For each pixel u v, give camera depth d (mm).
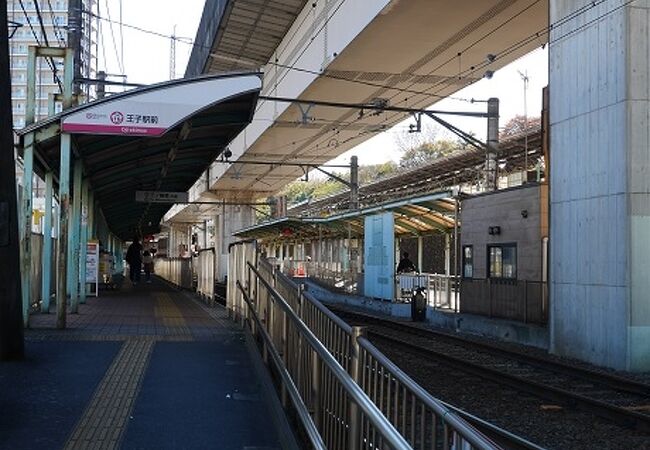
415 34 21734
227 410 7016
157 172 19422
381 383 4207
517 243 19672
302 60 28719
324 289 35594
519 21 20812
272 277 9500
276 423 6477
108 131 11023
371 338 19125
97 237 25125
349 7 22484
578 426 9164
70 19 16094
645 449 8102
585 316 14617
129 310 15727
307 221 36344
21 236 11508
